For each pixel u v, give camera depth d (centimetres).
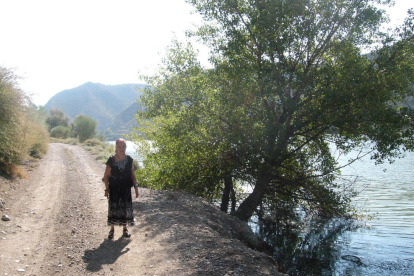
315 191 1300
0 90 1305
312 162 1329
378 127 1056
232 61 1188
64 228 709
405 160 3831
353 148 1250
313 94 1165
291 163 1345
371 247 1014
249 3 1183
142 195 1112
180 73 1370
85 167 2070
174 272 500
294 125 1227
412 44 1078
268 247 1012
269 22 1107
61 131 7175
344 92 1058
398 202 1630
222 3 1209
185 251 591
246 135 1193
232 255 591
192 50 1390
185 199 1102
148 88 1469
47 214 828
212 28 1323
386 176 2553
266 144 1208
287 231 1250
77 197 1063
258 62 1211
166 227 736
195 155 1335
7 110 1334
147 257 558
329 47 1181
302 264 876
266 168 1205
